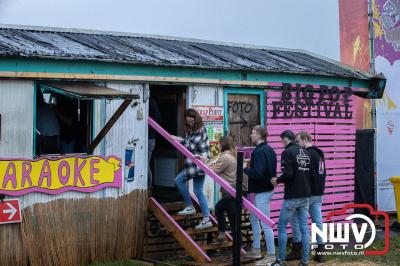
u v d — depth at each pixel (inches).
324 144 456.8
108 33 424.2
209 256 352.5
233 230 321.7
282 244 328.8
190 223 370.6
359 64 564.7
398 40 565.3
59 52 320.5
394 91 557.0
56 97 354.6
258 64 416.5
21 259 310.8
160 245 364.8
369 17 552.1
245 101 411.5
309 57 516.4
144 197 360.8
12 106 308.3
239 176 301.6
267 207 333.7
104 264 331.0
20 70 306.2
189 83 373.7
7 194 305.6
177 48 418.9
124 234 350.3
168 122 421.1
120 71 343.3
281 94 429.7
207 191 387.2
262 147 331.6
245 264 337.1
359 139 508.4
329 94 461.1
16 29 378.6
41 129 332.5
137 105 357.4
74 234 329.7
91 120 341.4
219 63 388.5
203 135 348.8
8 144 307.3
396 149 551.8
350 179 474.9
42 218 318.3
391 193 546.0
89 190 335.6
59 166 324.2
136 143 357.7
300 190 321.1
